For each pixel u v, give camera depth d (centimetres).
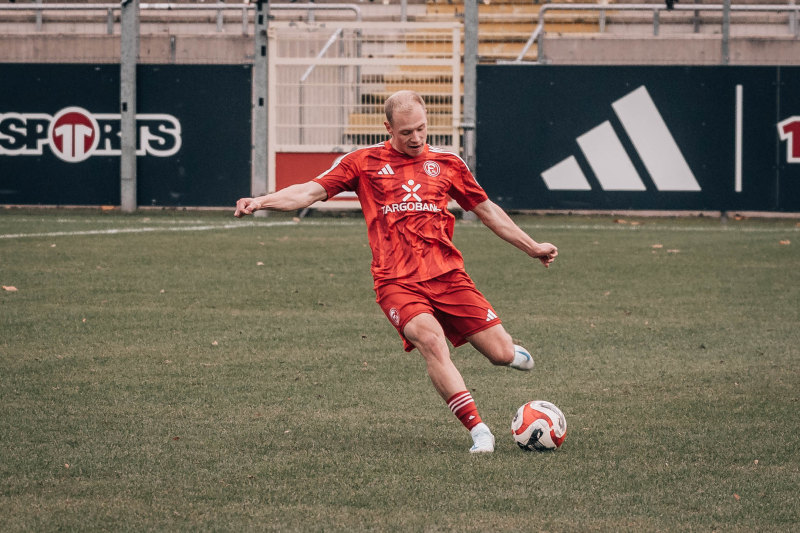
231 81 6506
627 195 6394
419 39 7125
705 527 1202
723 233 5475
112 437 1619
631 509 1266
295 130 6712
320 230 5488
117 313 2862
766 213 6625
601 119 6350
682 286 3497
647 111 6319
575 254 4406
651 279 3666
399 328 1609
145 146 6562
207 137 6544
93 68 6494
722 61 6481
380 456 1515
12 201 6600
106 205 6600
